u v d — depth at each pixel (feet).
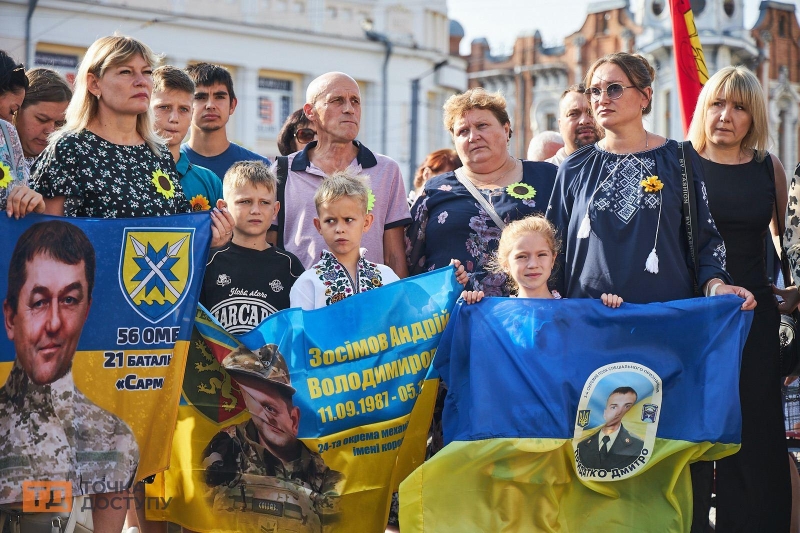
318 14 106.01
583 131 22.36
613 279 15.83
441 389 17.56
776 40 127.85
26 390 14.66
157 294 15.15
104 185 15.16
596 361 15.35
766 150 17.65
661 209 15.93
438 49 114.83
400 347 15.92
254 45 102.83
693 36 23.41
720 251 16.14
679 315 15.51
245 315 16.37
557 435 15.06
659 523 15.38
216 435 15.71
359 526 15.71
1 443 14.58
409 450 15.94
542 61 147.23
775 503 16.78
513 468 15.01
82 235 14.87
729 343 15.58
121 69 15.30
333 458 15.61
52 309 14.73
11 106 15.87
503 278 17.71
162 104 18.74
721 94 17.35
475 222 18.04
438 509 14.94
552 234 16.15
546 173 18.71
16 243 14.61
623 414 15.38
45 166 15.06
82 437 14.83
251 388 15.53
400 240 18.86
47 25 90.99
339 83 18.54
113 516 15.02
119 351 14.99
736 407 15.53
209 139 20.85
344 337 15.75
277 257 16.76
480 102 18.42
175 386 15.16
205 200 18.81
